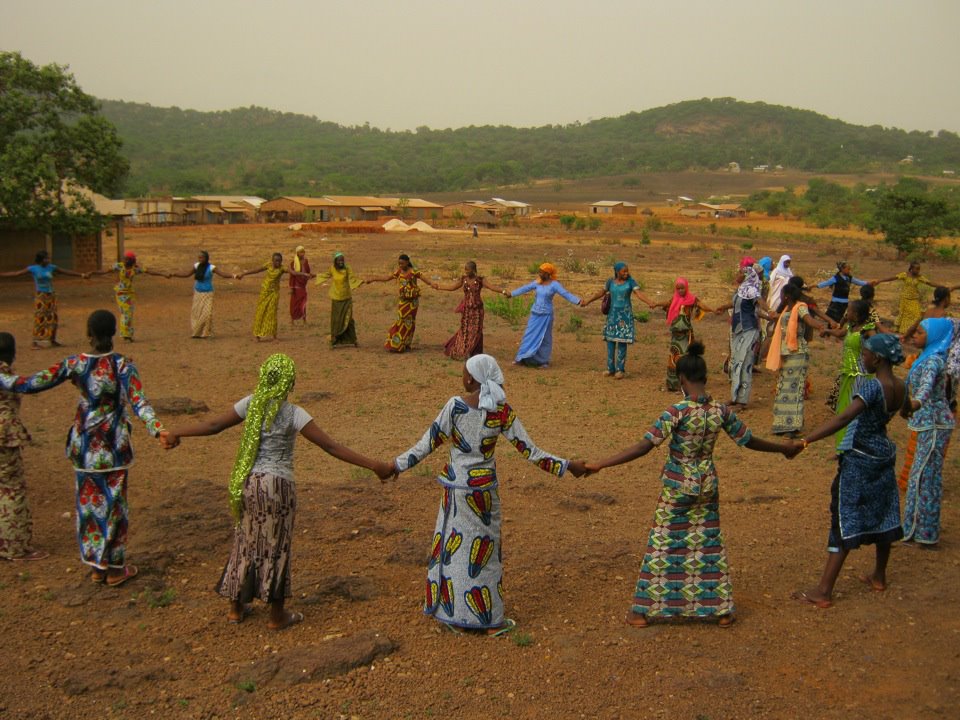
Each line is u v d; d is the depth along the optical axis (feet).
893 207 178.70
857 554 23.84
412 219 343.46
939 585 21.76
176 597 20.33
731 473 31.09
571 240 221.25
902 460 32.63
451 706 16.15
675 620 19.74
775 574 22.35
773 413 36.40
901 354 20.04
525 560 22.75
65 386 42.78
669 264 151.02
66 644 17.97
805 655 18.33
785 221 368.07
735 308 40.24
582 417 38.73
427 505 26.71
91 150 87.76
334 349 55.67
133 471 29.60
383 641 18.03
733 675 17.29
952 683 17.34
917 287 62.23
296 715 15.75
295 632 18.79
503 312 72.84
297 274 63.82
